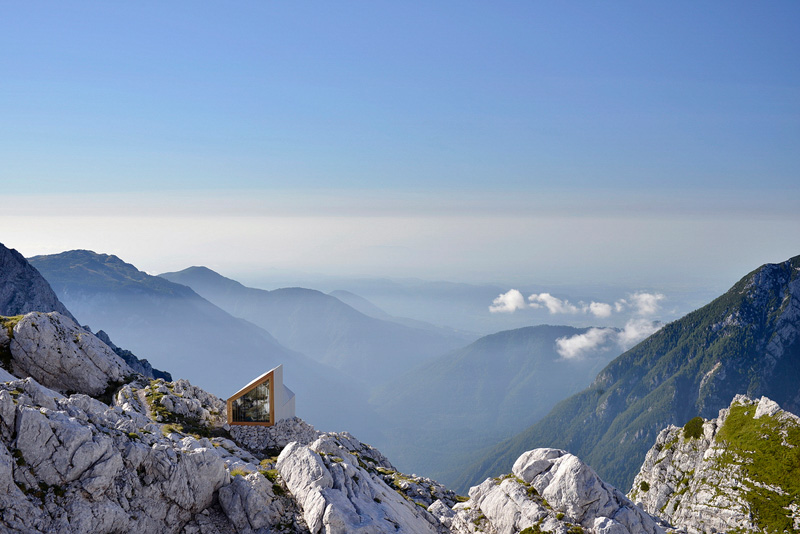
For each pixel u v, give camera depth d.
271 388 69.31
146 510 39.56
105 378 73.56
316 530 41.75
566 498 46.44
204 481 43.03
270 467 51.28
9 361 68.31
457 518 51.22
